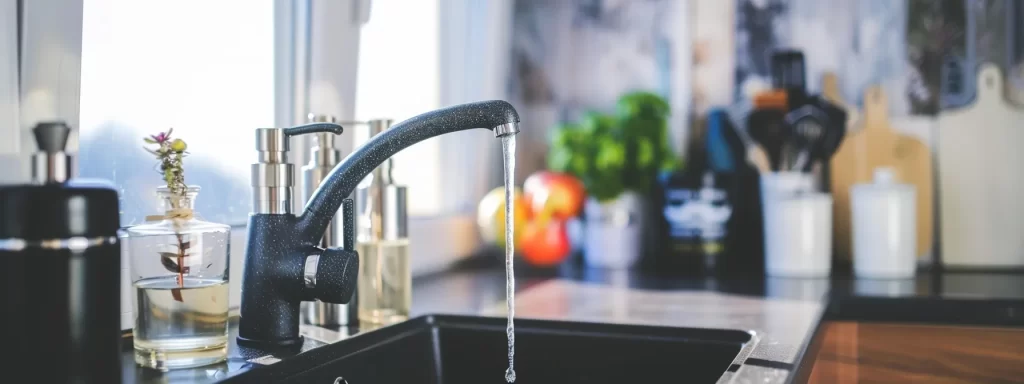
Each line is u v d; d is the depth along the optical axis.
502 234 1.61
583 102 1.81
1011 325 1.17
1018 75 1.58
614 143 1.60
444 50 1.68
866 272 1.50
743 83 1.71
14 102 0.69
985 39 1.59
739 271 1.63
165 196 0.72
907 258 1.48
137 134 0.90
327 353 0.81
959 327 1.16
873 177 1.63
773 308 1.12
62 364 0.53
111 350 0.56
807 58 1.67
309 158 1.14
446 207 1.71
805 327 0.95
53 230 0.53
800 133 1.67
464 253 1.72
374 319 0.95
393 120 0.95
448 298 1.21
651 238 1.74
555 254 1.63
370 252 0.95
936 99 1.61
